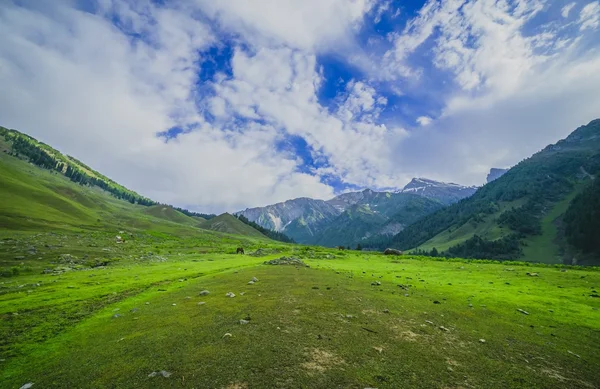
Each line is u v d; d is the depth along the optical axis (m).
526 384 10.68
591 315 20.58
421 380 10.48
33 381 10.66
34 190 159.12
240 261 58.94
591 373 11.91
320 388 9.63
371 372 10.87
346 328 15.40
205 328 15.33
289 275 33.06
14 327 17.39
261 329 14.91
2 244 62.91
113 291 28.05
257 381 9.96
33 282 34.84
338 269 43.56
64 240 82.44
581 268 47.56
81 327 17.09
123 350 13.05
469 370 11.55
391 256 74.62
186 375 10.44
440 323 17.45
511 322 18.67
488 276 38.75
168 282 32.72
